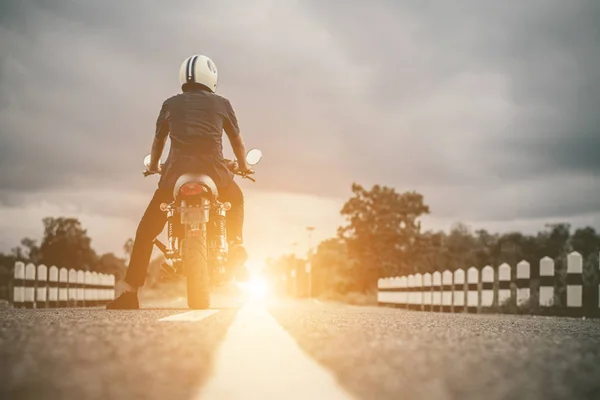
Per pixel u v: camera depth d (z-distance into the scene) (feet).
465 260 279.69
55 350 8.50
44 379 6.41
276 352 9.16
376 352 9.01
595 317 49.78
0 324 12.71
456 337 11.60
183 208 22.86
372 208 297.33
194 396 5.85
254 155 26.45
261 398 5.90
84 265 296.51
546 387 6.44
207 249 23.57
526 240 279.69
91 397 5.62
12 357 7.82
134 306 26.63
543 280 55.06
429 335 11.85
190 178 23.30
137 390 6.01
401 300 102.99
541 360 8.51
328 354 8.84
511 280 61.11
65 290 61.26
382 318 18.70
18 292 51.16
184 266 23.07
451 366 7.71
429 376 6.95
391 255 292.20
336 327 13.62
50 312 20.15
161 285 146.51
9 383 6.20
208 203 23.06
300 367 7.75
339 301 248.11
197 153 24.13
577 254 51.11
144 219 26.03
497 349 9.69
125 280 26.61
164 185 24.50
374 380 6.73
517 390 6.18
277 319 16.56
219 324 13.96
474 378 6.85
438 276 81.30
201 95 24.80
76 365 7.36
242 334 11.65
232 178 25.17
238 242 25.16
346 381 6.73
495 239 328.90
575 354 9.43
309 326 13.80
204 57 25.53
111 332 11.10
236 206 25.16
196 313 19.26
